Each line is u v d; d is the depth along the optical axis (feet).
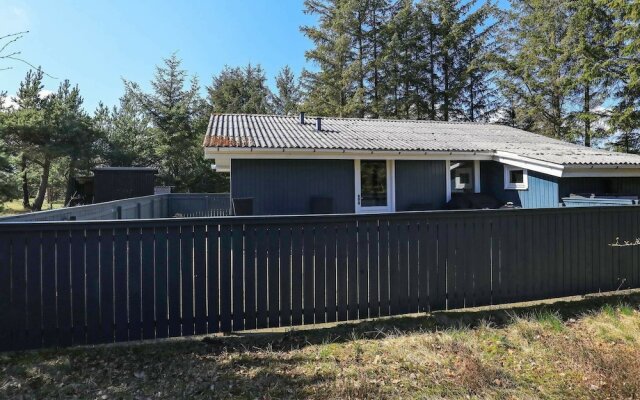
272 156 35.17
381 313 16.84
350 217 16.30
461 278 17.94
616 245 20.68
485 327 15.88
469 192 43.42
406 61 91.76
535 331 15.66
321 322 16.07
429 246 17.44
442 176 42.22
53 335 13.80
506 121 96.07
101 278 14.11
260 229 15.42
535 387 11.66
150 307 14.53
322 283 16.07
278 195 37.24
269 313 15.55
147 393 11.07
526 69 79.82
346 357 13.30
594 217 20.36
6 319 13.43
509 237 18.71
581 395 11.27
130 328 14.40
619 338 15.35
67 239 13.82
